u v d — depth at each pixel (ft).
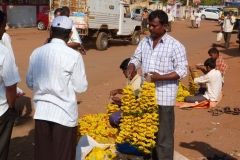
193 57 46.68
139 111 12.87
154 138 13.43
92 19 48.55
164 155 13.53
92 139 15.66
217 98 24.26
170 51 12.81
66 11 17.80
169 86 13.09
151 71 13.10
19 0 81.82
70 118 11.39
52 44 11.33
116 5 53.98
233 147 17.54
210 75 24.06
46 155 11.66
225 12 88.02
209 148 17.34
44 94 11.32
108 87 29.63
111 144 16.10
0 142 12.07
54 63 11.03
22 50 48.29
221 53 51.37
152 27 12.74
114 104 17.99
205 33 83.61
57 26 11.38
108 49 53.83
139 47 13.82
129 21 57.88
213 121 21.56
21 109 22.67
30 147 16.83
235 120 21.77
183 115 22.72
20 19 80.79
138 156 15.35
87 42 58.08
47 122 11.36
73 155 12.07
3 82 11.57
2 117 11.72
